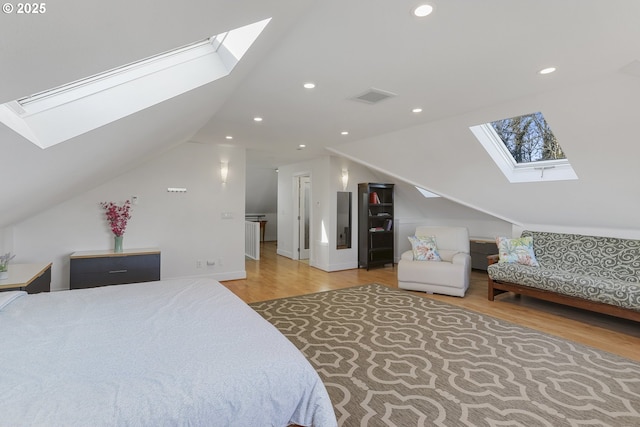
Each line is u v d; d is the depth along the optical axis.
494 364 2.54
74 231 4.12
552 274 3.76
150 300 2.08
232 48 1.85
